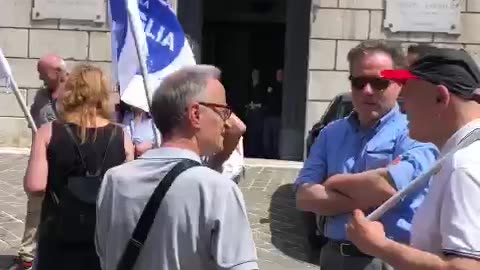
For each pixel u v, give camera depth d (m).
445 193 2.04
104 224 2.44
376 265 3.03
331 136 3.28
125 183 2.38
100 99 3.74
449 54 2.15
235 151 4.04
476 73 2.14
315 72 12.77
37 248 3.61
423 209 2.17
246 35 14.27
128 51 4.14
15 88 4.56
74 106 3.69
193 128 2.38
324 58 12.76
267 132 13.73
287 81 13.05
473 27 12.65
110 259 2.39
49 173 3.58
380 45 3.10
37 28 12.59
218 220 2.23
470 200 1.97
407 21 12.62
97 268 3.47
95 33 12.59
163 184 2.29
